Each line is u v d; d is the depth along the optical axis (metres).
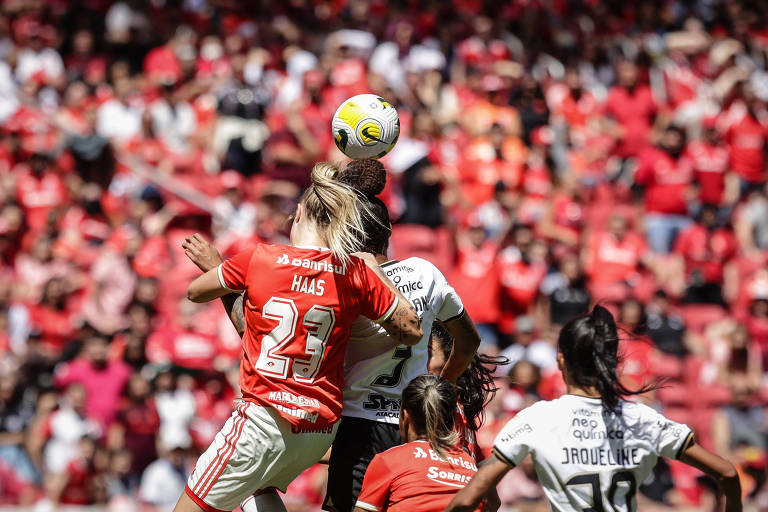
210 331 44.69
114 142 53.53
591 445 16.70
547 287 48.47
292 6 69.56
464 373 19.45
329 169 16.77
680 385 46.34
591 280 51.91
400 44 64.88
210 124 55.47
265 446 16.08
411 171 50.84
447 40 66.31
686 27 76.44
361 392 17.45
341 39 66.38
